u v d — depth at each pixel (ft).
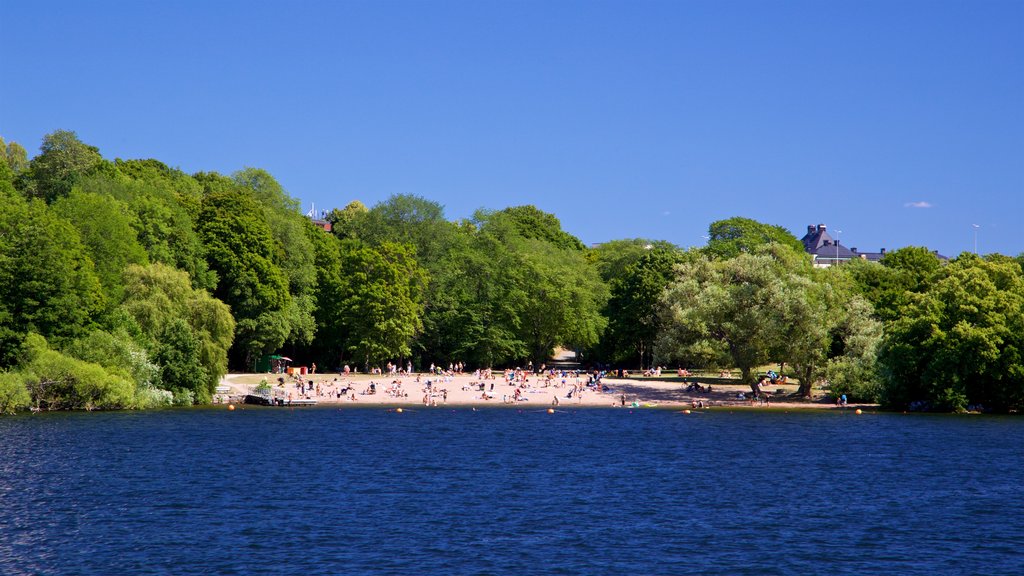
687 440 305.94
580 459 261.44
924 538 169.48
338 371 524.93
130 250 385.70
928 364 385.09
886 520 183.62
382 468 241.55
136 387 352.28
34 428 298.56
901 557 156.87
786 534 171.73
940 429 335.67
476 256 572.92
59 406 344.28
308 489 210.38
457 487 215.51
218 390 414.62
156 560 150.71
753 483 223.71
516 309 550.36
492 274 568.41
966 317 385.29
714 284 451.53
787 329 408.87
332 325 513.86
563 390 465.88
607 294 610.65
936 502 201.26
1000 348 380.37
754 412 399.24
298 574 144.05
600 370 574.97
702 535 170.50
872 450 281.54
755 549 161.07
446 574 144.87
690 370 540.11
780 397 435.94
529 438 310.24
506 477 230.07
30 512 182.09
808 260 451.94
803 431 331.36
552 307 551.18
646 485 220.23
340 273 527.40
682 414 394.52
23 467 228.84
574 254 650.02
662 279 531.91
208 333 382.22
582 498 203.72
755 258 414.00
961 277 395.55
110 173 485.15
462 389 468.34
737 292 410.31
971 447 287.69
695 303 440.04
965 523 181.37
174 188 521.24
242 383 441.68
